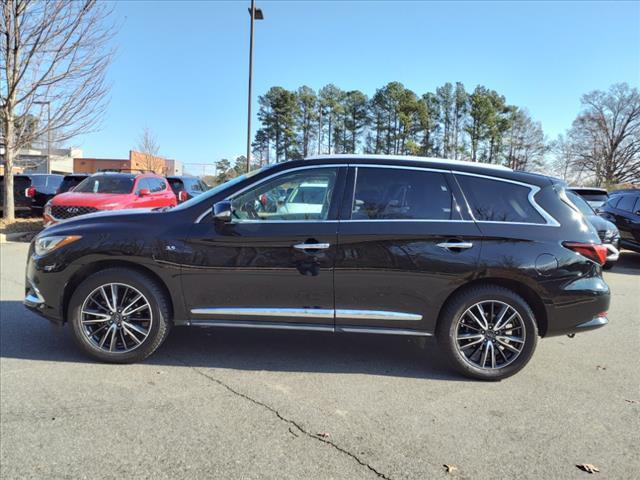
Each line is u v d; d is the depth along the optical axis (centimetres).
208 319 429
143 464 282
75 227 436
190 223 426
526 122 7050
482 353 417
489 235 407
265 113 6619
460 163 432
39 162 2016
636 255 1312
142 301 427
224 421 336
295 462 288
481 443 315
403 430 330
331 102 6662
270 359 458
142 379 404
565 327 416
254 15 2055
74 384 390
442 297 411
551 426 340
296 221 418
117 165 6444
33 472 273
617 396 391
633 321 623
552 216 417
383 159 431
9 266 902
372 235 409
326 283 413
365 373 430
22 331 514
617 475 283
